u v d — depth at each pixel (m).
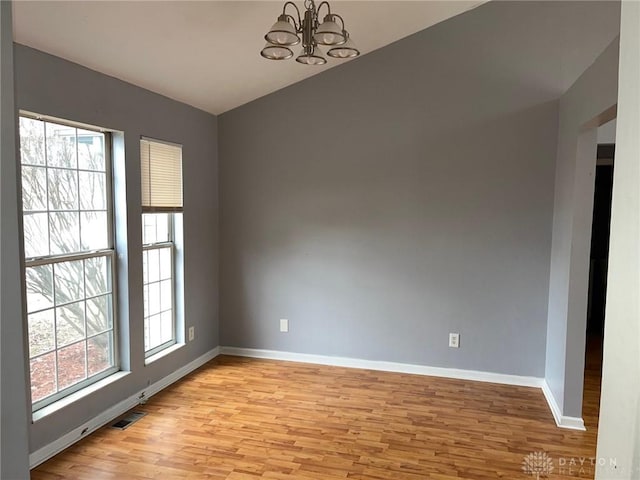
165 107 3.71
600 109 2.50
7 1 0.64
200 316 4.34
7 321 0.64
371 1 3.24
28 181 2.64
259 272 4.53
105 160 3.23
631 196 0.78
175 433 3.03
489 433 3.06
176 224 4.00
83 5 2.32
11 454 0.65
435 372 4.14
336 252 4.31
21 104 2.47
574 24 3.65
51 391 2.84
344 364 4.36
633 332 0.76
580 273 3.09
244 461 2.71
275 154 4.39
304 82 4.26
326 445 2.89
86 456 2.74
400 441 2.95
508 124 3.83
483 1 3.75
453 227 4.01
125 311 3.35
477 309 4.01
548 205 3.79
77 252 3.00
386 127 4.10
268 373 4.16
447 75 3.94
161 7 2.54
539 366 3.90
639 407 0.73
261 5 2.78
